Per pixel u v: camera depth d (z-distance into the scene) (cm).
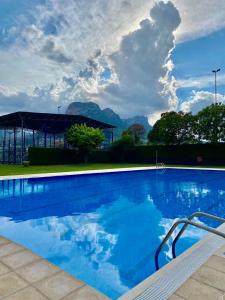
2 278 278
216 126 2419
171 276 284
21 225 638
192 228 602
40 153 2373
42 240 529
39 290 256
